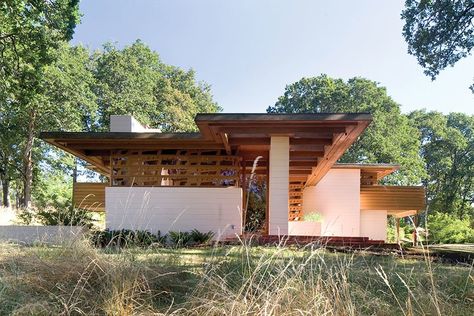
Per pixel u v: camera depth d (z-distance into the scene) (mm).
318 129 9000
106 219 10523
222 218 10555
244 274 2980
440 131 38125
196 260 4051
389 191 16547
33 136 24047
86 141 10273
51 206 13367
